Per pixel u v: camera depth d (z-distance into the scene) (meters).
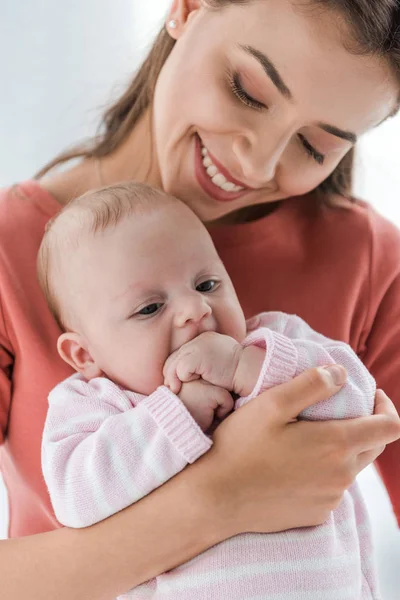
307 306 1.23
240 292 1.23
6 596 0.92
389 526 1.64
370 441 0.90
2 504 1.56
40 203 1.21
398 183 1.60
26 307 1.16
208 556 0.89
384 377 1.26
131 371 1.00
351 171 1.28
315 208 1.28
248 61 0.91
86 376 1.08
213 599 0.87
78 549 0.91
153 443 0.90
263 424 0.87
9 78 1.72
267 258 1.24
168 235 1.02
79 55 1.75
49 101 1.72
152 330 0.98
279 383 0.91
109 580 0.90
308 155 1.03
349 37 0.86
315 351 0.95
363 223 1.28
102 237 1.03
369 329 1.27
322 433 0.88
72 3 1.72
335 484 0.88
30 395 1.17
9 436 1.21
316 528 0.91
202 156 1.06
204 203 1.14
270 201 1.23
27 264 1.17
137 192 1.06
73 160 1.31
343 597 0.90
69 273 1.05
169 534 0.88
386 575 1.58
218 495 0.87
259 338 0.94
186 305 0.97
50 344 1.16
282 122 0.95
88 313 1.03
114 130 1.26
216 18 0.94
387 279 1.26
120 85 1.32
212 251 1.05
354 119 0.95
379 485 1.69
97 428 0.97
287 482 0.87
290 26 0.87
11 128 1.72
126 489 0.90
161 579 0.92
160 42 1.14
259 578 0.87
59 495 0.92
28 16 1.71
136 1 1.67
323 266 1.24
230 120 0.97
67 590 0.90
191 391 0.92
